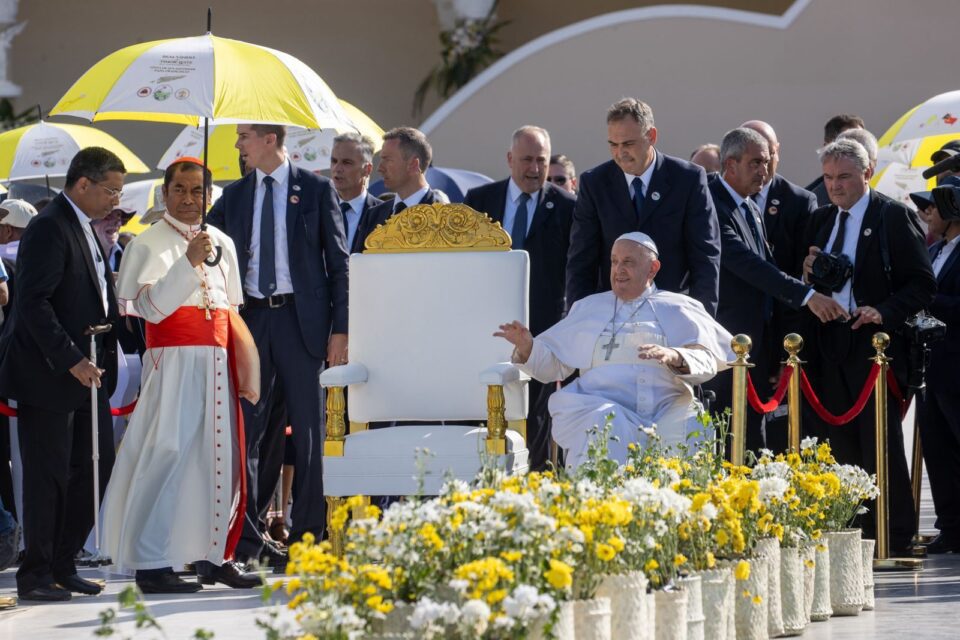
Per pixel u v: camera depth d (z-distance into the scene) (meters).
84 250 24.45
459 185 46.03
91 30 88.50
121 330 28.52
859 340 28.88
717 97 58.09
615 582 15.23
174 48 24.36
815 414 29.62
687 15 58.19
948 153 29.25
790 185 30.92
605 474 18.17
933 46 56.84
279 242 27.81
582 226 27.61
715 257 26.91
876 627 20.86
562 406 24.12
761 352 29.81
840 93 57.41
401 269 25.11
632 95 58.78
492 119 59.88
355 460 23.42
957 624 21.03
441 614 12.71
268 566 27.89
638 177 27.16
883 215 29.12
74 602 23.62
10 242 32.34
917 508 31.94
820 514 21.66
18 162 40.72
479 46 86.12
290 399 27.61
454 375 24.83
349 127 25.53
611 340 24.67
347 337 27.80
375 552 14.14
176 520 24.00
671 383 24.55
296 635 12.77
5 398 24.56
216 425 24.31
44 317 23.61
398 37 88.50
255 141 27.92
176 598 23.59
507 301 24.91
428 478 23.23
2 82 87.88
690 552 17.94
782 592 20.16
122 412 27.53
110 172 24.56
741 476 21.03
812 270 28.88
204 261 24.14
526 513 14.58
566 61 59.22
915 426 32.03
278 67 24.70
